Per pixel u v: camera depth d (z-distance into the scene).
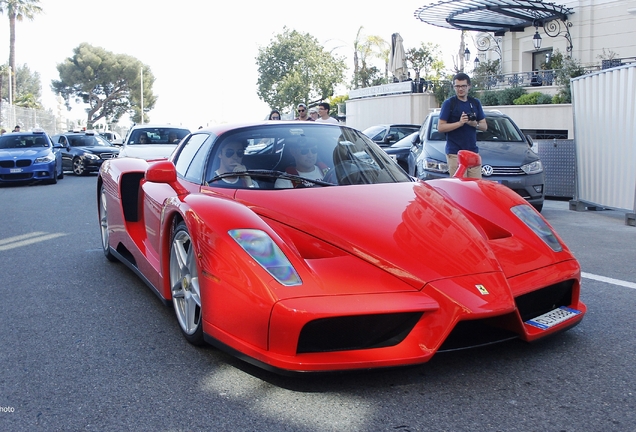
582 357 3.02
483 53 22.58
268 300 2.54
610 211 8.58
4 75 50.97
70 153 18.81
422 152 8.48
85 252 5.77
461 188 3.71
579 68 16.73
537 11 18.66
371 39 33.19
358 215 3.06
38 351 3.22
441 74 27.48
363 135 4.28
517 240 3.20
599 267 4.96
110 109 76.44
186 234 3.16
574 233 6.65
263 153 3.78
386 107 22.53
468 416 2.43
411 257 2.75
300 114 10.33
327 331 2.56
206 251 2.84
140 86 75.50
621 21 17.56
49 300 4.16
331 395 2.63
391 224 2.99
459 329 2.85
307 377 2.53
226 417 2.46
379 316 2.58
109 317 3.78
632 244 5.98
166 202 3.45
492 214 3.40
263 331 2.57
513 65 20.88
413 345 2.56
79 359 3.10
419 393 2.64
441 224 3.06
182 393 2.68
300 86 39.22
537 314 3.08
